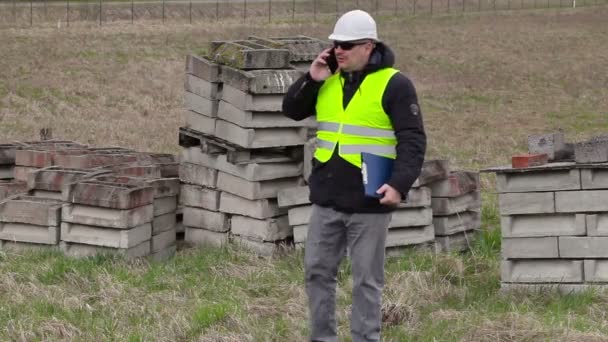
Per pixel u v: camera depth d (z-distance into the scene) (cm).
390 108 489
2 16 3366
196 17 3856
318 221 509
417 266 735
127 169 848
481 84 2586
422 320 611
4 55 2509
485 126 1945
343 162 496
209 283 700
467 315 610
